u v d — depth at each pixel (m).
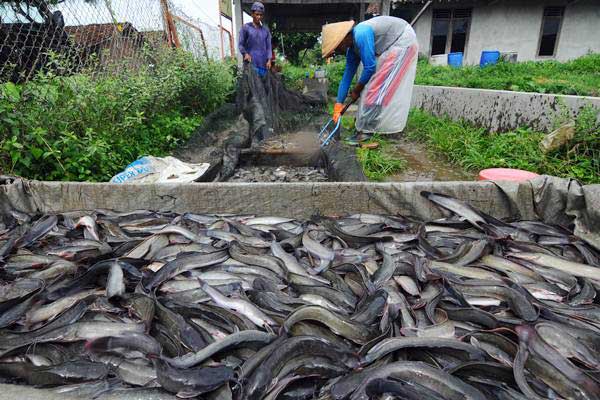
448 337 1.70
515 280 2.13
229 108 6.20
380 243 2.48
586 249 2.45
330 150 4.87
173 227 2.53
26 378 1.53
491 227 2.62
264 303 1.92
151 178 3.67
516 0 14.03
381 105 5.79
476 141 5.20
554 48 14.75
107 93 4.43
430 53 15.19
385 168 4.76
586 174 4.12
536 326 1.71
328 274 2.19
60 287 1.99
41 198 2.93
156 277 2.04
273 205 2.97
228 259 2.31
